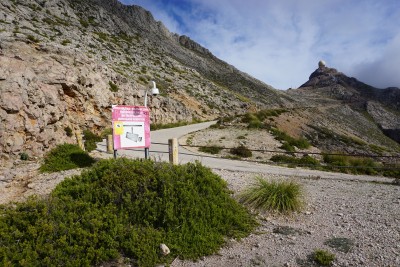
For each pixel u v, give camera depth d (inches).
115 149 346.9
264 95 4367.6
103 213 194.1
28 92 470.6
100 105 934.4
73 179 241.3
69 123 575.8
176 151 379.9
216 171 463.5
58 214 185.5
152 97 1461.6
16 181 348.5
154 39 4503.0
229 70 5438.0
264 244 202.5
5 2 2014.0
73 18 2901.1
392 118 5290.4
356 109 5472.4
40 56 770.2
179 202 214.7
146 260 170.7
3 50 713.0
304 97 6520.7
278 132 1085.8
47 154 440.8
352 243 197.8
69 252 161.2
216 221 215.3
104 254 167.5
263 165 582.6
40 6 2637.8
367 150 1578.5
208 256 186.2
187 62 4421.8
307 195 326.0
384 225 226.8
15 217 178.7
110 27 3435.0
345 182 424.5
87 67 924.6
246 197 279.9
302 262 176.2
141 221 201.2
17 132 425.4
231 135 994.1
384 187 386.6
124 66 2199.8
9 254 151.9
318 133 1676.9
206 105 2255.2
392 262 169.3
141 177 225.5
